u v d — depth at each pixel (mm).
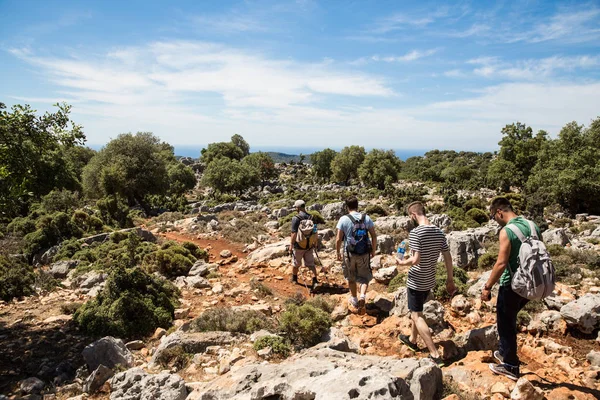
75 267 13148
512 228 4105
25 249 15586
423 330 4895
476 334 5445
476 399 3961
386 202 45500
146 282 8312
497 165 58094
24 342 6719
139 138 51250
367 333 6137
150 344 6742
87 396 4863
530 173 56781
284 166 175625
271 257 12867
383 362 4344
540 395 3850
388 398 3115
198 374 5156
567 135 42031
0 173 7695
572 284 8703
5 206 8383
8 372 5680
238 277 10984
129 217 24969
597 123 41719
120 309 7273
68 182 44156
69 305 8484
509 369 4258
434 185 86688
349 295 8352
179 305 8648
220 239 17625
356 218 7145
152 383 4594
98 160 48562
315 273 9695
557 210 34562
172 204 48781
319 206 31531
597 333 5785
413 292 5062
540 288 3854
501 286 4297
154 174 49344
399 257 5148
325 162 118500
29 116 8172
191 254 13203
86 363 5719
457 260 10766
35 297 9727
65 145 8773
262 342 5641
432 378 3973
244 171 75062
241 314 7004
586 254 10984
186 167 88188
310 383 3568
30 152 8383
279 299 8859
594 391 4113
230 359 5285
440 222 22125
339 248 7281
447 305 7402
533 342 5730
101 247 14875
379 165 88562
